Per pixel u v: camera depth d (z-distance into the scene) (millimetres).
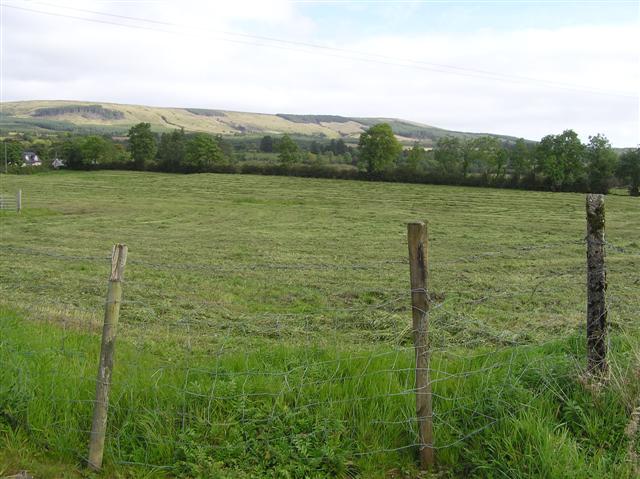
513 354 5855
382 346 8398
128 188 64500
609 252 22094
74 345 7426
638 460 4340
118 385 5469
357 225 34750
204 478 4395
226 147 115438
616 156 74688
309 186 70875
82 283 14211
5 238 25047
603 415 4793
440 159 86750
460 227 34688
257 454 4613
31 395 5164
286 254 22203
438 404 5164
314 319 10688
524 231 32812
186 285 14398
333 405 5098
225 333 9406
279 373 5625
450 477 4441
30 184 66688
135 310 11086
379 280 15680
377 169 84625
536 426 4574
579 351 6051
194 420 4949
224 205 48406
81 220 34000
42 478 4391
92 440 4535
